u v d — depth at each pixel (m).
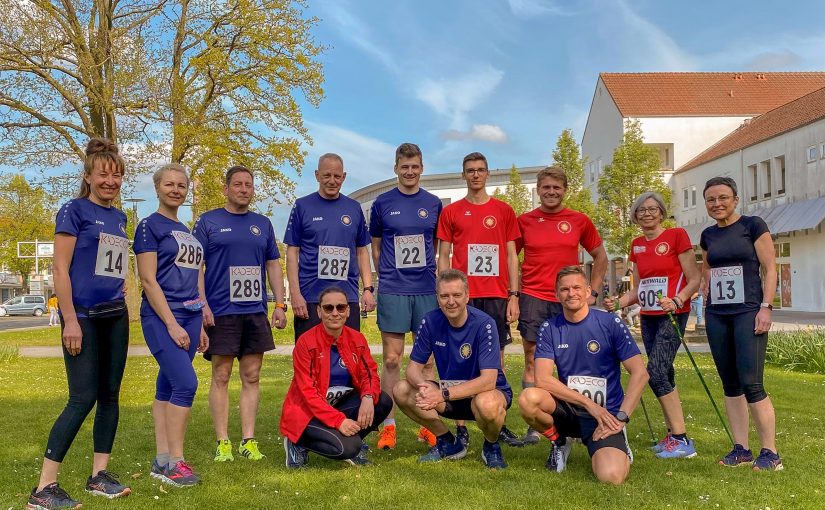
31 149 21.97
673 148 37.44
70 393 4.13
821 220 24.20
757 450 5.27
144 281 4.59
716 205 5.07
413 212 5.96
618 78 40.28
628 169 28.38
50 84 21.80
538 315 5.89
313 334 5.08
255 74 22.39
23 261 57.75
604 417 4.56
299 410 4.89
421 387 4.85
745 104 37.97
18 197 56.47
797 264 27.62
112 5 22.42
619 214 28.70
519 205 34.22
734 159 31.28
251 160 22.23
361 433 5.07
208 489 4.32
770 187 28.98
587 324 4.85
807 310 26.94
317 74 22.53
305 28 22.56
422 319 5.79
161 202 4.77
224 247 5.35
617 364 4.90
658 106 37.84
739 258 4.96
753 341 4.84
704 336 16.89
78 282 4.14
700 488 4.21
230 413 7.32
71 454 5.34
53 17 20.97
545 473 4.66
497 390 4.95
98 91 21.67
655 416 6.80
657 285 5.66
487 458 4.91
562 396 4.69
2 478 4.62
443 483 4.40
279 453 5.41
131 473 4.77
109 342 4.32
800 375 10.22
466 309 5.08
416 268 5.91
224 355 5.28
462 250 5.94
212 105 23.17
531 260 5.96
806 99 30.64
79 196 4.33
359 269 6.07
